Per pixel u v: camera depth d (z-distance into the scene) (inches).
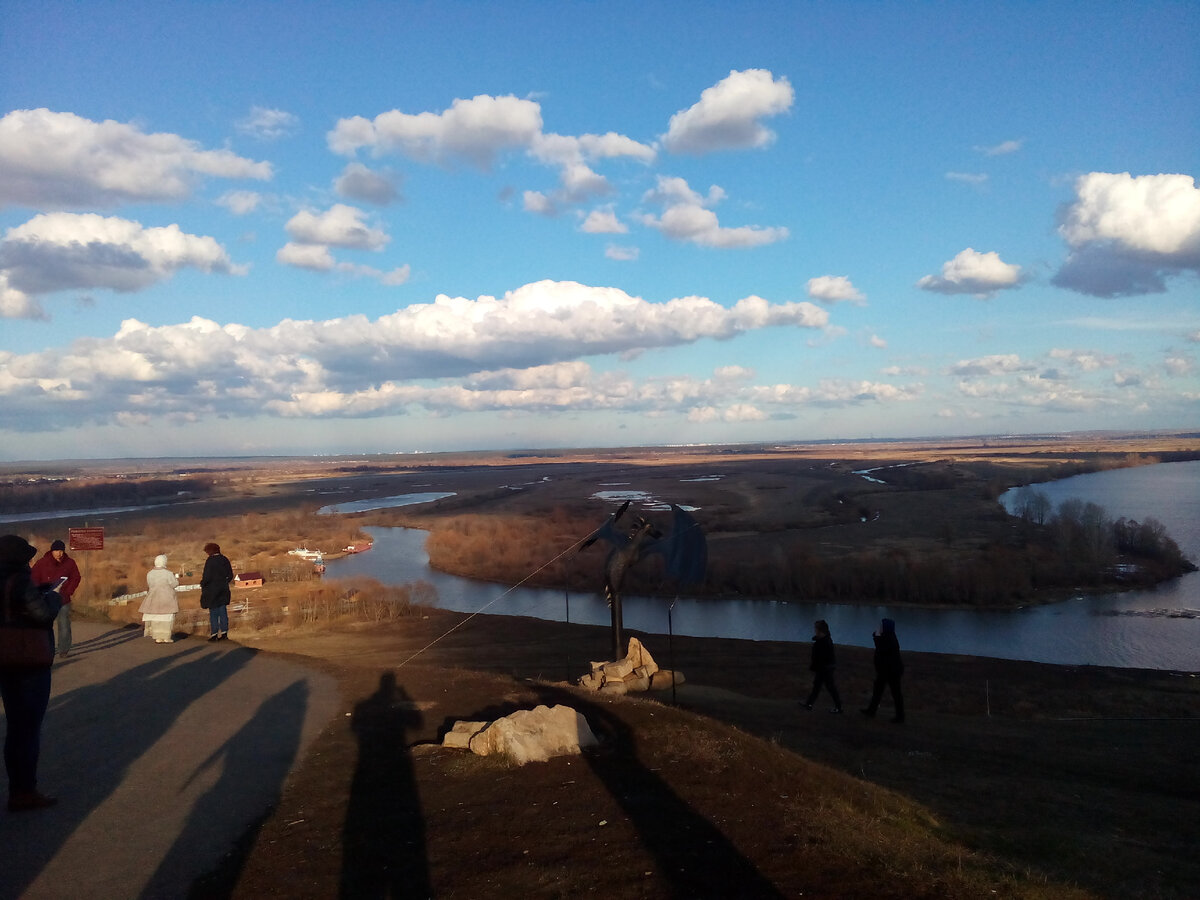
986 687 821.9
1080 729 640.4
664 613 1829.5
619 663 610.9
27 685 269.0
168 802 283.1
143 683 481.4
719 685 844.6
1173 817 384.8
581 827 265.1
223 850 244.8
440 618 1371.8
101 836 251.9
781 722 557.6
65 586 570.3
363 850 246.1
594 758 342.0
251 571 2053.4
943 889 229.1
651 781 311.6
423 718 411.2
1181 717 724.0
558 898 215.3
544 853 244.7
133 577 1734.7
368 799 290.7
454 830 262.7
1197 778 476.7
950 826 323.3
